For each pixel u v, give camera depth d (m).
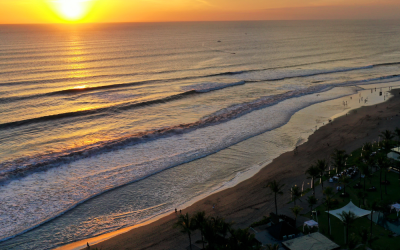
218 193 37.25
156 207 34.84
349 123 59.75
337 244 26.14
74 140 51.28
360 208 30.84
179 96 77.94
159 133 54.59
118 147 49.34
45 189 37.53
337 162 38.41
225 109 69.31
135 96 76.75
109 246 28.41
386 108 68.88
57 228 31.02
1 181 38.25
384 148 44.56
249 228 30.06
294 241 26.47
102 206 34.81
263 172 42.00
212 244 25.34
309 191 36.50
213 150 49.12
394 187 36.28
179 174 41.94
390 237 28.03
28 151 46.69
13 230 30.34
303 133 55.97
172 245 28.42
